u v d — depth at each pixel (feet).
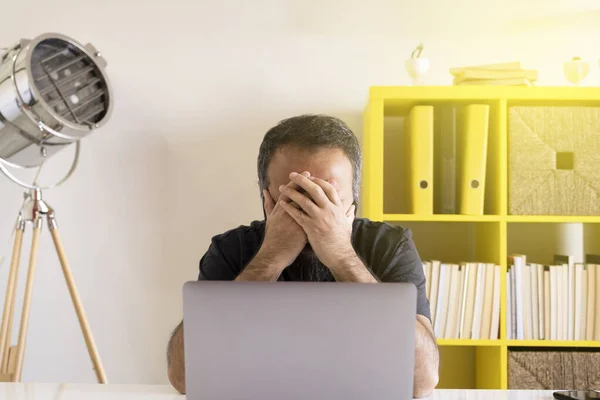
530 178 7.82
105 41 9.04
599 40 8.94
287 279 4.87
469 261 8.95
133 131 9.04
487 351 8.29
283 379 3.22
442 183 8.31
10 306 7.84
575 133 7.83
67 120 7.30
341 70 9.01
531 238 8.96
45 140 7.41
